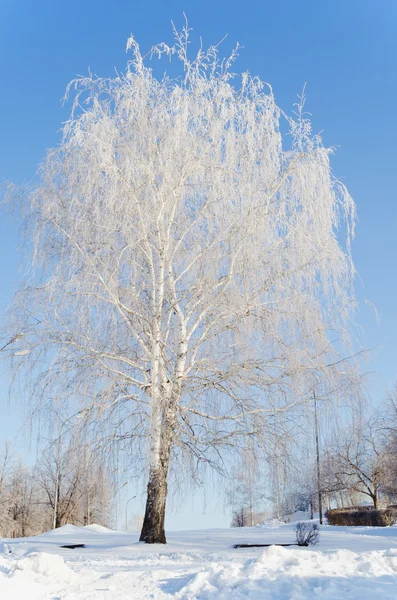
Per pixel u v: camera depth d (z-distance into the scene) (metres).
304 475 16.36
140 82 16.72
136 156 16.39
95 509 35.81
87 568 11.18
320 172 16.94
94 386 15.45
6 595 6.88
